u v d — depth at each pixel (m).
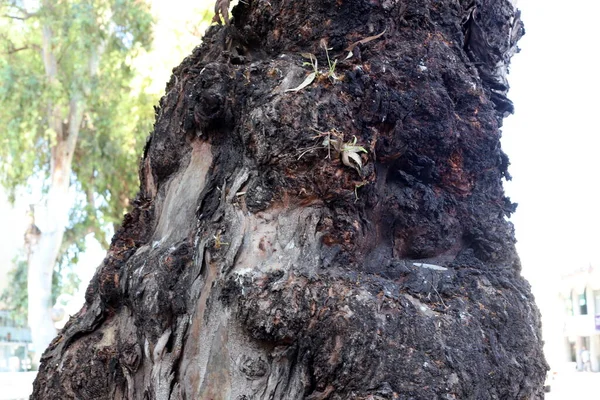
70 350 2.35
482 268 2.15
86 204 15.68
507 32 2.58
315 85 1.97
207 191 2.10
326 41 2.13
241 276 1.87
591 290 17.66
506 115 2.58
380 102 2.01
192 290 1.98
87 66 13.84
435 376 1.75
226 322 1.88
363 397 1.71
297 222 1.93
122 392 2.20
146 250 2.23
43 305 15.02
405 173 2.16
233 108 2.10
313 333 1.79
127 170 14.58
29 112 13.98
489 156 2.27
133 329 2.17
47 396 2.34
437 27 2.27
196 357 1.93
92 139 14.82
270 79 2.04
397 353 1.75
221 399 1.86
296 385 1.79
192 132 2.24
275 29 2.22
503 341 1.95
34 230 15.24
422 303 1.90
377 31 2.13
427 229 2.15
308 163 1.90
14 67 14.04
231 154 2.12
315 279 1.84
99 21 13.47
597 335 17.55
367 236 2.05
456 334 1.84
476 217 2.25
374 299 1.81
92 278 2.55
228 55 2.26
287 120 1.91
